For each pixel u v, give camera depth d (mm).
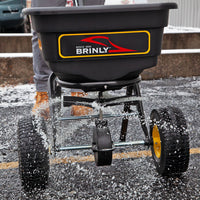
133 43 1446
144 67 1515
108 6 1328
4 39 5887
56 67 1448
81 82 1533
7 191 1727
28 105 3424
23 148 1601
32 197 1650
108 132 1646
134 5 1346
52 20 1354
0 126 2775
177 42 6125
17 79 4504
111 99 1810
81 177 1855
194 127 2684
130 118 2924
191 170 1915
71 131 2588
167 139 1672
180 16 9328
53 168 1971
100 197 1641
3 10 6473
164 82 4457
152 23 1425
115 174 1886
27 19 7172
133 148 2273
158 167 1812
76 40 1399
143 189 1704
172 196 1634
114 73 1497
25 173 1605
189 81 4492
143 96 3693
